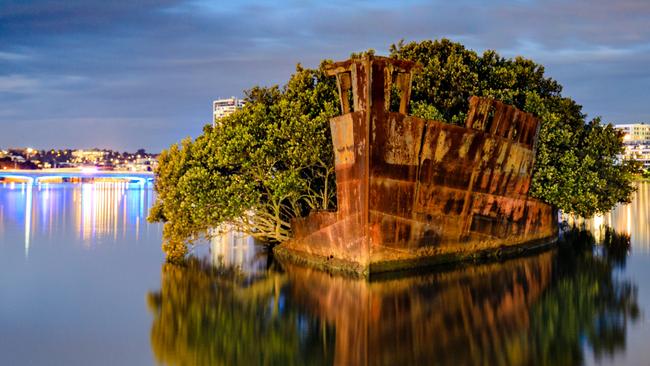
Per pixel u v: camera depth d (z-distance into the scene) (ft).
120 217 243.60
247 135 106.93
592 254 118.83
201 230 116.16
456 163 97.14
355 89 88.69
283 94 122.21
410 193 92.73
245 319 77.25
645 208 249.55
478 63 135.33
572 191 123.44
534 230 120.98
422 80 125.29
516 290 87.86
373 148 87.51
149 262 121.49
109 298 89.71
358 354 62.44
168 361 62.39
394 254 93.40
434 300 82.28
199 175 107.24
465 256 104.27
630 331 68.03
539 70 142.92
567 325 70.74
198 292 92.53
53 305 85.71
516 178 110.73
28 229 190.90
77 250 140.46
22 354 65.10
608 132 140.77
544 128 120.88
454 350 62.69
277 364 60.90
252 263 116.47
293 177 106.63
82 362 62.59
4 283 100.94
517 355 60.64
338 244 96.63
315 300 85.10
